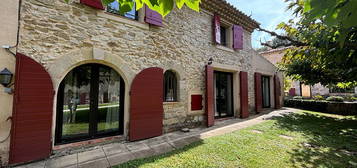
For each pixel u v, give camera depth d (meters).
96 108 4.06
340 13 0.92
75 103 3.84
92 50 3.74
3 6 2.93
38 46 3.20
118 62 4.09
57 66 3.35
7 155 2.88
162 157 3.13
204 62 6.20
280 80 10.53
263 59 9.21
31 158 2.98
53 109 3.31
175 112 5.23
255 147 3.60
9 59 2.94
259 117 7.29
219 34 6.72
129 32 4.35
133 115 4.16
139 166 2.79
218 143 3.85
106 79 4.25
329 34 2.58
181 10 5.61
